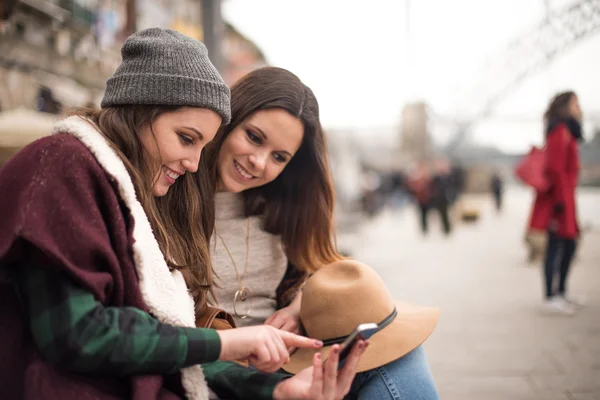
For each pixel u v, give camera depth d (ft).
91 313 2.88
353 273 4.83
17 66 27.02
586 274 21.70
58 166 3.01
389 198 106.73
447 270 24.31
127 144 3.41
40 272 2.92
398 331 4.65
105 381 3.11
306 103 5.07
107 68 30.45
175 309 3.34
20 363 3.04
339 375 3.49
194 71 3.43
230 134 4.96
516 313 15.40
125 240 3.19
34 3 27.04
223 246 5.41
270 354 3.41
